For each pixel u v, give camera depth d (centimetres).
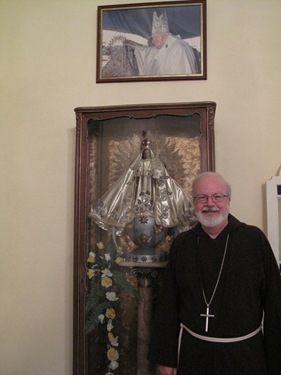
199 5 201
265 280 141
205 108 175
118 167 185
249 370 130
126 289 178
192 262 146
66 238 198
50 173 203
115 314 179
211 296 139
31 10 213
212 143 173
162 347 145
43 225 201
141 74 202
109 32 206
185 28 201
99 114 183
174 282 151
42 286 198
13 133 208
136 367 175
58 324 195
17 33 213
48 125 206
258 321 137
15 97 210
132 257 177
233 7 200
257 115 193
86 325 174
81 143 182
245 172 191
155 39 203
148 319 175
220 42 199
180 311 146
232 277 138
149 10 205
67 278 196
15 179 205
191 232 154
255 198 189
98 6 208
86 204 180
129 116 182
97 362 178
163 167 182
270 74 194
